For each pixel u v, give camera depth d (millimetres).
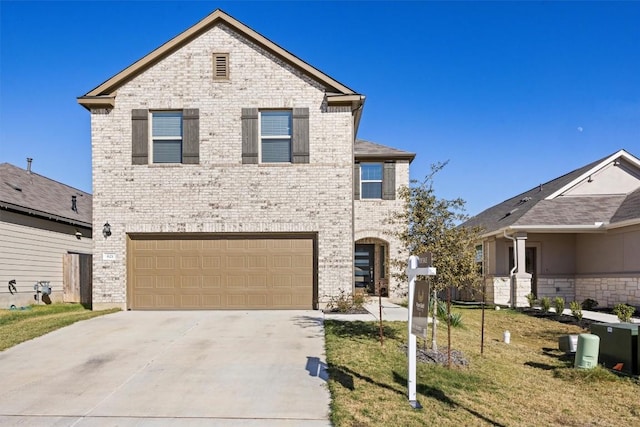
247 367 8211
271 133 14844
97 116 14633
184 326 11594
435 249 9078
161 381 7547
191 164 14555
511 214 22562
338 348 9312
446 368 8547
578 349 9516
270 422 6043
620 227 17859
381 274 19531
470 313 17391
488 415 6656
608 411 7305
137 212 14461
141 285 14414
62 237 20484
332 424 5992
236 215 14484
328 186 14578
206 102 14688
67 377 7766
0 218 16734
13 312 15000
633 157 20797
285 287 14461
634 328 9352
